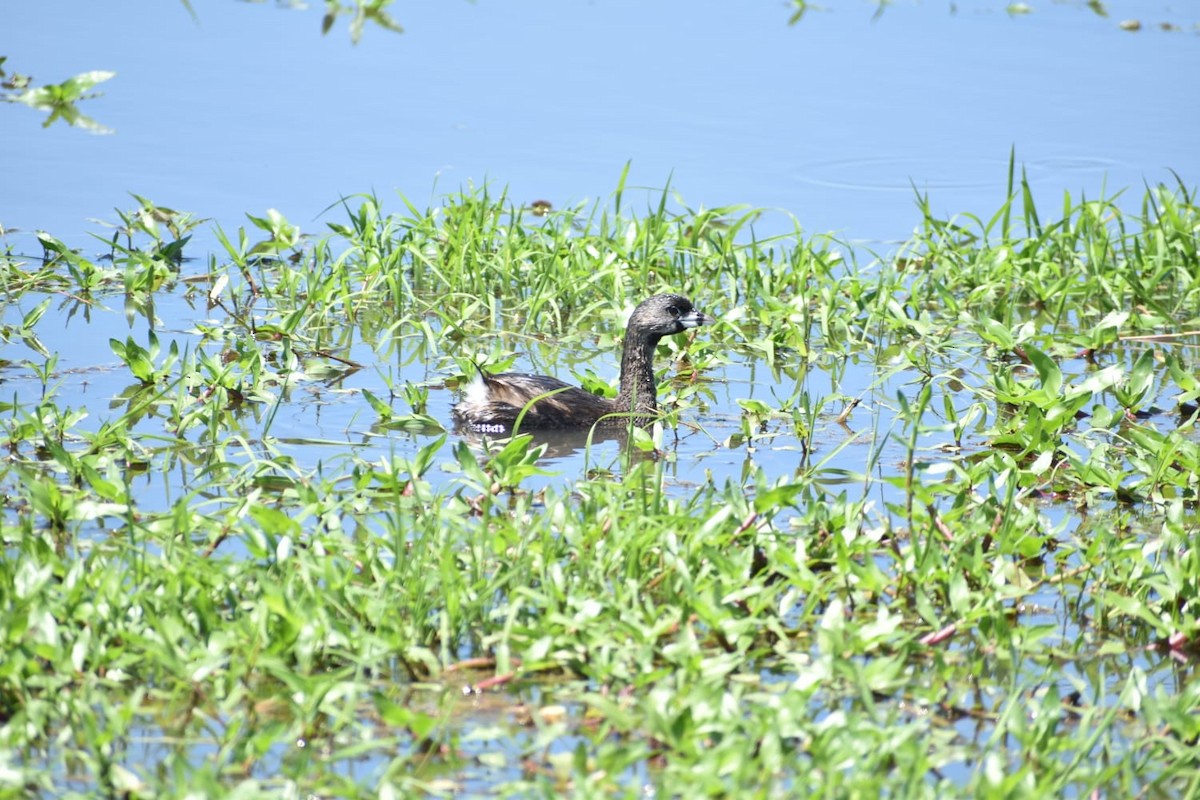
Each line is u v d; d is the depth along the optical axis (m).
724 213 21.08
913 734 9.31
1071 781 9.12
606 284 20.62
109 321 18.89
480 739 9.42
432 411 16.42
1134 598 11.18
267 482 13.64
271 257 21.17
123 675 9.75
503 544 11.34
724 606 10.77
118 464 14.08
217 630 9.99
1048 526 13.28
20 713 9.02
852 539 11.94
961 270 21.25
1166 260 21.31
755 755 9.10
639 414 16.66
